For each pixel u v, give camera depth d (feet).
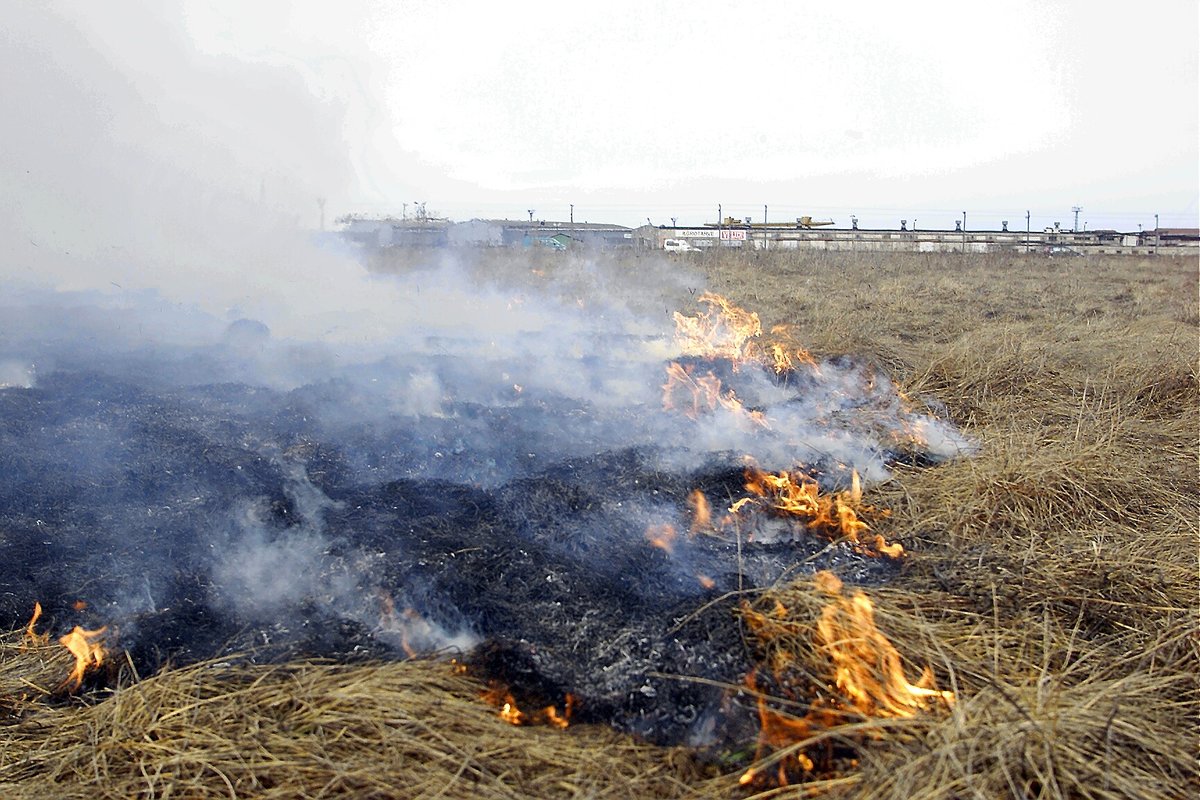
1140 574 11.98
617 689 9.54
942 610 11.17
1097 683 9.73
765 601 10.95
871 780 7.88
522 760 8.46
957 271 67.67
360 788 8.04
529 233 100.83
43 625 11.27
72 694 10.03
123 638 10.78
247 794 8.07
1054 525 14.06
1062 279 61.57
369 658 10.26
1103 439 17.39
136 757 8.67
